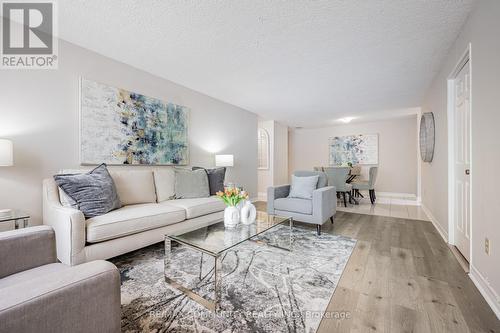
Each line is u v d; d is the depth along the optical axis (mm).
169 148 3342
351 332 1182
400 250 2332
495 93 1400
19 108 2068
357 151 6863
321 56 2641
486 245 1499
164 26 2088
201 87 3662
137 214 2033
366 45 2398
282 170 6805
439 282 1687
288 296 1514
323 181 3412
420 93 3914
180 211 2389
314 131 7621
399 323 1248
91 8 1852
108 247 1817
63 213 1681
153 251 2330
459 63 2168
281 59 2719
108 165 2660
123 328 1217
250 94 4000
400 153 6273
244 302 1448
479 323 1250
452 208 2482
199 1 1762
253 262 2049
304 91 3836
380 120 6344
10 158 1754
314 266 1963
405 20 1979
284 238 2729
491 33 1456
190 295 1521
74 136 2396
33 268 1100
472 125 1729
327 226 3283
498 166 1364
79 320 684
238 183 4781
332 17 1946
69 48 2357
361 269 1905
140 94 2965
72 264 1628
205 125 4000
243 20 1993
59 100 2295
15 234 1069
